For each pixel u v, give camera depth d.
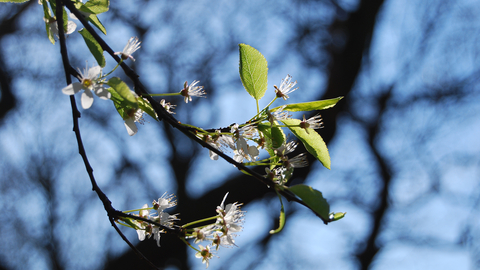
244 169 0.94
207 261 1.00
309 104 0.98
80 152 0.98
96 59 0.97
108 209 0.98
